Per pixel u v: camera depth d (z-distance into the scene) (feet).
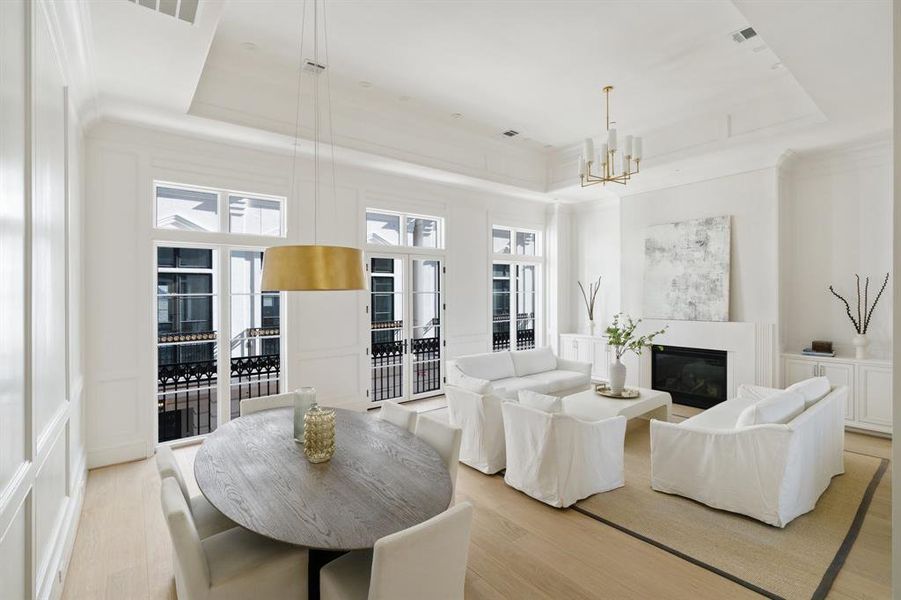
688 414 17.94
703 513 9.89
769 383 16.92
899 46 3.87
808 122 14.17
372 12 10.86
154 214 13.66
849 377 15.37
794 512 9.49
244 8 10.69
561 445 10.01
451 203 21.02
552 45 12.34
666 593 7.30
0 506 4.45
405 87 14.80
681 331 19.52
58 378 7.89
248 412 10.36
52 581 6.63
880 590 7.33
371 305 18.57
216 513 7.36
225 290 14.83
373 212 18.79
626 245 22.00
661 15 11.03
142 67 9.93
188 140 14.07
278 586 5.77
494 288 23.43
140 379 13.09
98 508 10.15
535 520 9.61
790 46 9.65
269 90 13.88
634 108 16.39
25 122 5.60
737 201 18.13
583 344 23.68
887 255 15.48
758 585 7.48
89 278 12.32
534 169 21.93
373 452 7.57
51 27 7.08
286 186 16.02
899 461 3.84
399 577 4.53
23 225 5.51
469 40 12.09
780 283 17.04
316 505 5.72
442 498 5.98
